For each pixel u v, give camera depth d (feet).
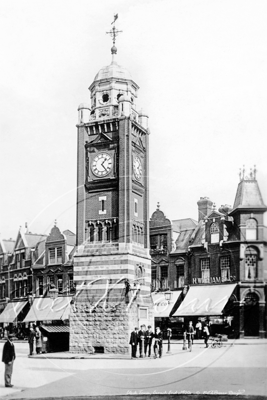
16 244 180.04
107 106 169.89
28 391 100.89
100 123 167.94
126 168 163.12
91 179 166.91
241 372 110.52
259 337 130.72
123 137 164.55
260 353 121.19
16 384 106.52
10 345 104.68
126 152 163.94
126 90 170.40
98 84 170.91
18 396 96.68
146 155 170.81
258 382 102.94
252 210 134.51
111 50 157.89
